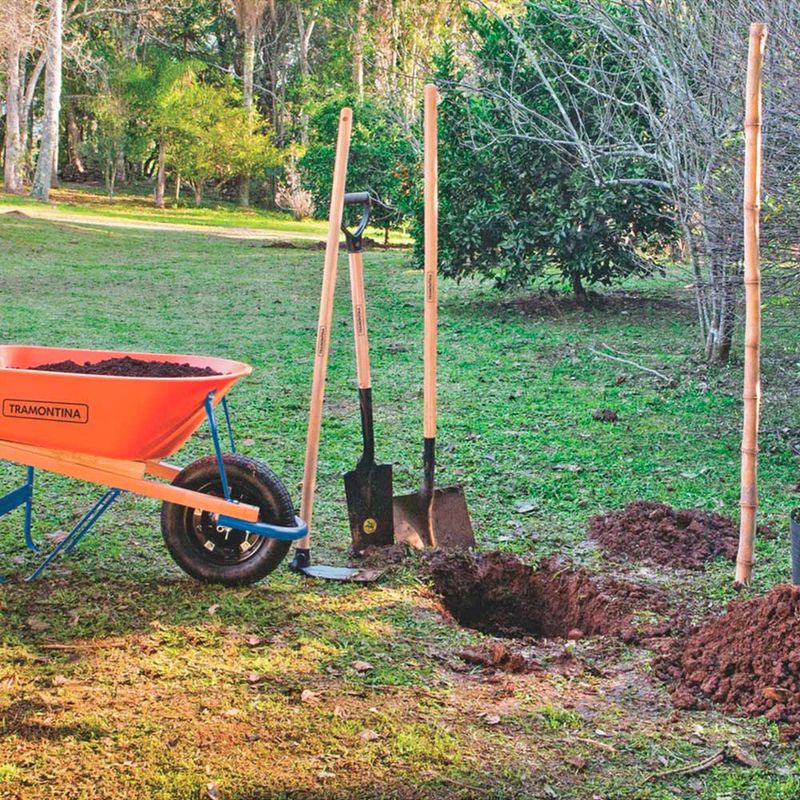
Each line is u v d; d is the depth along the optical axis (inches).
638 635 176.2
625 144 429.4
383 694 151.6
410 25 1342.3
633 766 135.0
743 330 506.9
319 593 190.4
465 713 147.1
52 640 165.3
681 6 367.2
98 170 2237.9
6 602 179.8
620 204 534.0
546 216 556.4
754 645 156.6
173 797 123.9
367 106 1040.2
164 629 170.4
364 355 206.4
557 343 484.1
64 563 200.1
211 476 189.9
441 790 127.4
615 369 422.9
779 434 319.3
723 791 130.0
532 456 291.9
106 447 184.5
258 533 186.7
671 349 466.6
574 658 168.7
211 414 182.7
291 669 158.2
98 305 583.2
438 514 218.1
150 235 1123.3
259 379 390.6
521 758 135.5
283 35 2261.3
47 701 145.0
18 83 1765.5
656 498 257.0
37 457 185.8
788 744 141.1
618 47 420.5
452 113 553.6
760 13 311.9
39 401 181.9
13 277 696.4
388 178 973.8
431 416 211.3
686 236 415.5
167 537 191.0
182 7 2135.8
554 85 526.3
